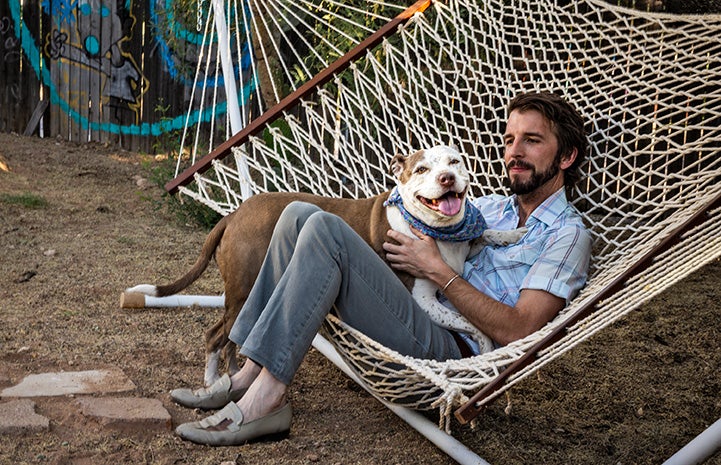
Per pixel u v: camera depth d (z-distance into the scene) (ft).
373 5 20.86
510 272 10.06
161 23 29.76
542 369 13.01
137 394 10.70
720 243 8.28
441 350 9.77
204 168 14.15
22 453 8.89
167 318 14.08
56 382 10.68
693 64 13.67
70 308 14.16
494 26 14.17
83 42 31.22
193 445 9.50
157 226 20.71
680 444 10.85
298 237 9.46
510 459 10.17
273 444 9.77
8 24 31.42
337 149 14.57
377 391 9.89
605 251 11.32
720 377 13.00
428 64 14.53
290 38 23.30
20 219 20.01
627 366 13.37
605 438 10.93
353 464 9.55
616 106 12.30
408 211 10.36
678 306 16.21
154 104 30.73
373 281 9.45
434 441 9.60
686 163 16.35
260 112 27.99
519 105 10.37
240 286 10.86
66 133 31.86
